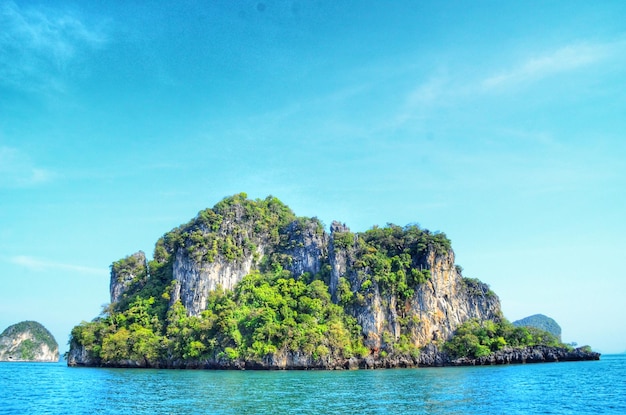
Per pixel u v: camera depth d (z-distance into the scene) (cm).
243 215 18062
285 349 12600
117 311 16188
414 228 16662
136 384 8188
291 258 17175
